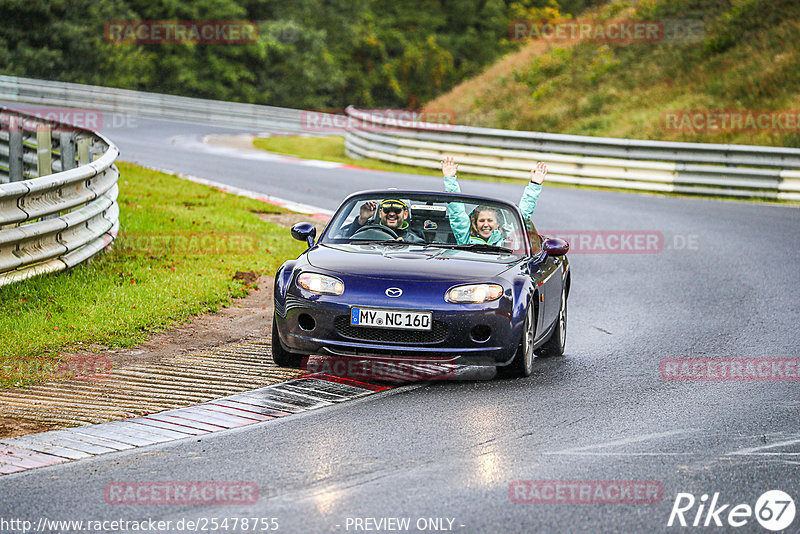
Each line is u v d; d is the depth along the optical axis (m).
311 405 23.55
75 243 36.84
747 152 81.12
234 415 22.53
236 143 120.38
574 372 27.95
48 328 29.52
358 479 18.02
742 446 20.55
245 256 45.00
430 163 95.81
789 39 119.31
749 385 26.30
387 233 29.31
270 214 61.84
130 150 97.44
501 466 18.91
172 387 24.95
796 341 32.31
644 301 40.16
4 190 31.30
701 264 49.66
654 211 69.94
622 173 85.56
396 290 25.33
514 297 25.75
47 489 17.45
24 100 140.50
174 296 35.22
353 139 110.38
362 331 25.41
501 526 15.74
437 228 29.67
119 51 182.38
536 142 90.12
